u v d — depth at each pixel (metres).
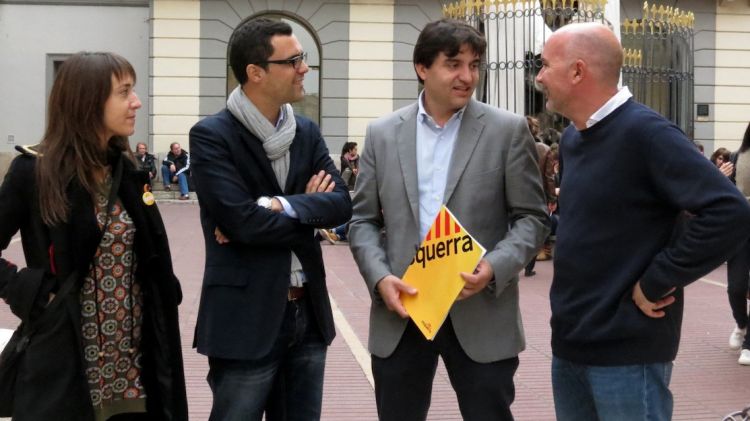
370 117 23.02
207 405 5.40
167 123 22.56
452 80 3.41
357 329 7.59
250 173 3.42
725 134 23.89
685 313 8.45
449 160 3.53
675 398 5.67
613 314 3.04
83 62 3.14
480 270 3.31
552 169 10.88
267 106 3.45
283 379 3.62
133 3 24.55
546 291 9.63
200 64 22.50
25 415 3.06
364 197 3.67
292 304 3.53
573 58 3.07
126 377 3.33
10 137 24.67
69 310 3.10
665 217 3.02
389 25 22.89
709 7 23.64
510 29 12.59
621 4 23.44
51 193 3.08
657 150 2.93
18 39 24.58
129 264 3.30
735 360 6.62
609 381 3.07
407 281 3.44
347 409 5.40
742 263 6.63
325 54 22.81
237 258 3.39
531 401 5.60
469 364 3.47
